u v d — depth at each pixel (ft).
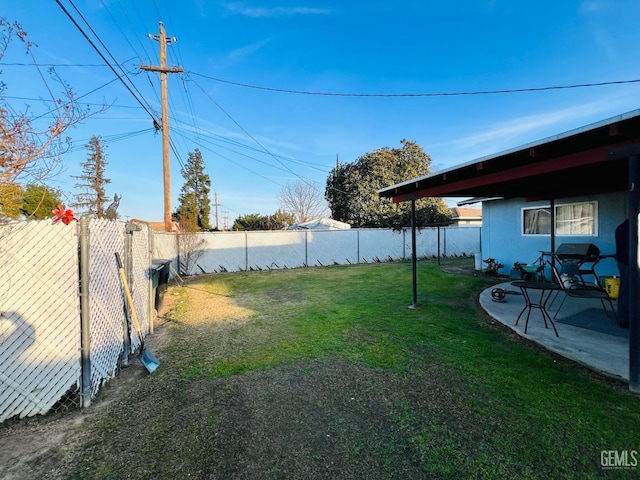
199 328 16.47
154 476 6.07
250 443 7.02
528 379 9.70
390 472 6.03
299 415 8.12
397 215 58.44
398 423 7.65
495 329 14.84
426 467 6.14
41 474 6.16
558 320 15.47
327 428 7.52
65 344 8.56
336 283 29.73
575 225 24.43
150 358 11.89
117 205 21.01
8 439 7.32
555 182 18.31
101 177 64.44
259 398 9.04
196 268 39.47
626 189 20.58
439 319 16.62
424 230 54.13
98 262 9.91
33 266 8.31
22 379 8.17
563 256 19.95
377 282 29.60
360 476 5.95
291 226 68.33
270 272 39.45
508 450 6.56
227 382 10.11
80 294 8.82
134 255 14.02
